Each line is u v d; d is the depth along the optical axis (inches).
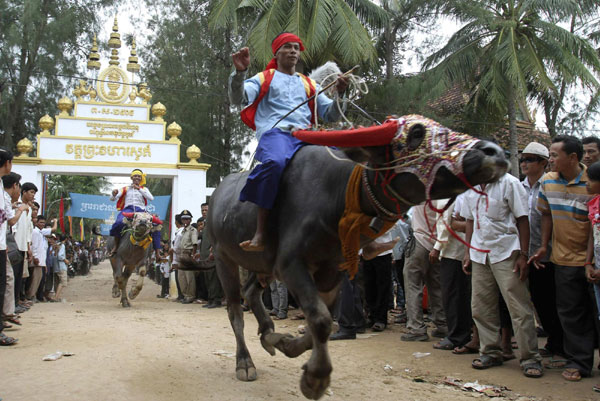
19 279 357.1
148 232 419.2
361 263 306.2
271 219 148.1
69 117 551.5
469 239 218.5
